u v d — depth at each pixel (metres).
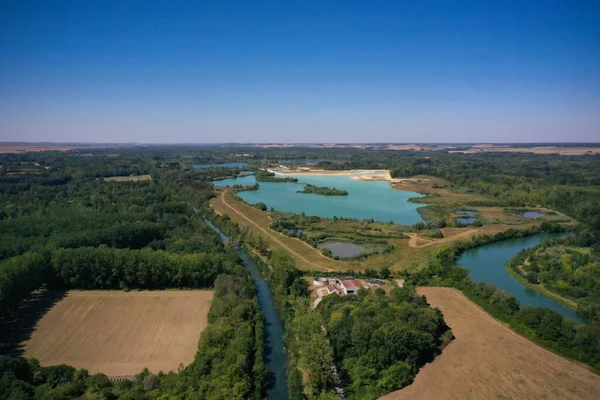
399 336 76.62
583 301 107.62
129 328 90.25
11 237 135.25
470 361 79.88
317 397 67.88
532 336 88.12
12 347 81.81
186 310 99.56
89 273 110.88
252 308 97.75
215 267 114.88
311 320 84.12
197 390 66.75
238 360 72.38
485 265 140.88
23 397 61.12
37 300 104.00
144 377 70.38
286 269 114.12
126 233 140.38
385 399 69.12
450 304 105.75
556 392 70.88
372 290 108.88
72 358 78.31
